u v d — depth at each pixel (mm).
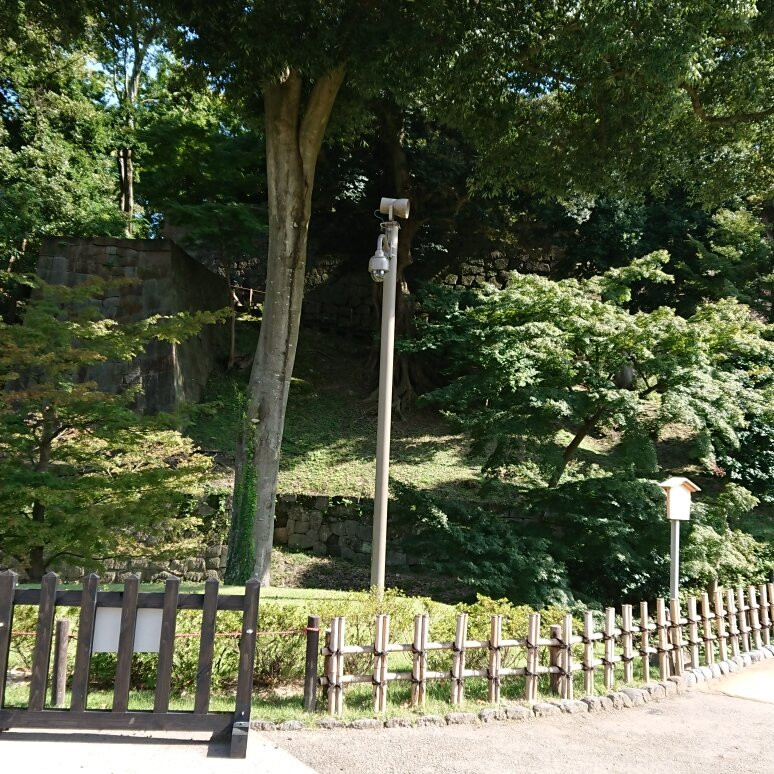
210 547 12859
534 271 22719
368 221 19578
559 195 13875
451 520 10906
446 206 19172
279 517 14117
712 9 9359
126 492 8086
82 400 7730
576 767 4742
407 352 18516
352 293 22719
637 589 10969
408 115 17328
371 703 5738
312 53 9773
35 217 18250
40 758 3994
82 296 8125
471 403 12945
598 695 6570
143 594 4285
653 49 9297
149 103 22984
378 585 8438
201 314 8469
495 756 4832
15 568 8008
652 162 12953
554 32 10555
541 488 11391
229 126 20547
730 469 14984
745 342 11438
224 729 4273
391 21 9547
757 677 8094
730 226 18969
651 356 10703
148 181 20562
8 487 7215
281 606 6176
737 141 12750
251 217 18250
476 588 10398
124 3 10453
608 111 11594
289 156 11258
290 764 4281
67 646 5406
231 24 9750
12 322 18938
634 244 19469
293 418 17766
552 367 11477
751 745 5496
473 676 6109
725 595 9852
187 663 5762
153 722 4207
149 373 15539
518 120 12695
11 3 11055
